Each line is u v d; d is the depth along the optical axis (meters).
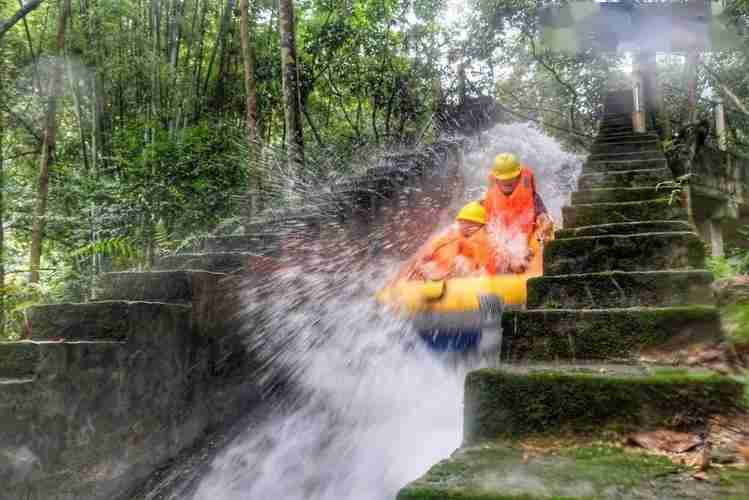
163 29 10.77
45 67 9.31
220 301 3.89
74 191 7.56
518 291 3.60
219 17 12.20
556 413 1.98
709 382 1.91
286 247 4.74
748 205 9.02
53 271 6.34
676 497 1.45
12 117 9.95
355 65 13.32
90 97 9.38
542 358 2.48
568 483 1.55
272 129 13.23
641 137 6.52
